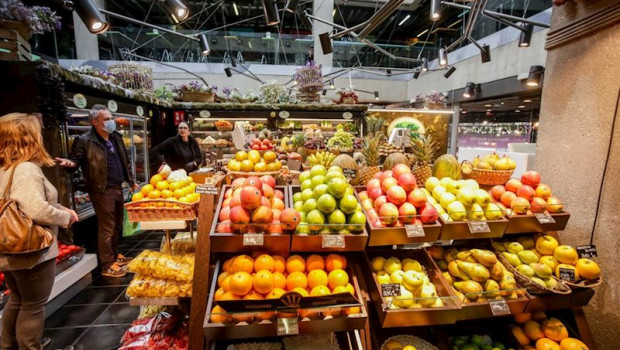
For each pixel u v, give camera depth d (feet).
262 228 4.36
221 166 10.91
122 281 10.50
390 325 4.53
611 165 5.62
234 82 37.50
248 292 4.16
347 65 40.37
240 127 11.91
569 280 5.17
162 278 5.33
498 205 5.55
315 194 4.67
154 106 19.22
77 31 33.50
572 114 6.36
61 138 10.40
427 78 37.27
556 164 6.73
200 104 19.57
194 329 4.58
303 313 4.18
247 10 42.50
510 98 26.25
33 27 10.07
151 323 6.20
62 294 9.05
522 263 5.40
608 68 5.63
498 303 4.85
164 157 15.06
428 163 6.78
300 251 4.61
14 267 5.51
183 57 37.35
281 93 21.27
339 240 4.41
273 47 38.88
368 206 5.09
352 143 13.71
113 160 10.96
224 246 4.33
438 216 4.82
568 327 5.54
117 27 35.58
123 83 18.08
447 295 4.80
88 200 12.81
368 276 5.05
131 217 6.31
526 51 23.85
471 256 5.15
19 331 5.87
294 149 14.89
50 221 5.76
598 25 5.70
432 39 44.27
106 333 7.87
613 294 5.70
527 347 5.44
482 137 33.14
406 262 5.13
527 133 28.45
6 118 5.65
